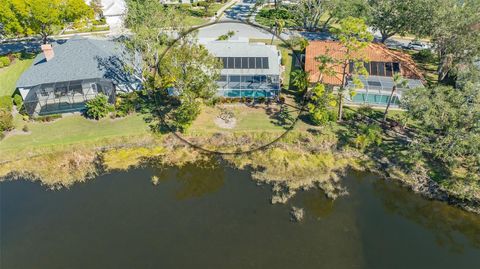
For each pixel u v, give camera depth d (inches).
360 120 2402.8
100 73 2527.1
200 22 3954.2
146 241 1695.4
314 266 1569.9
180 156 2192.4
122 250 1651.1
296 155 2181.3
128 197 1943.9
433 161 2103.8
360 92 2529.5
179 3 4601.4
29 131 2305.6
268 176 2052.2
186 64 2223.2
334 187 1988.2
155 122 2389.3
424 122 2063.2
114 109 2456.9
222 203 1897.1
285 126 2359.7
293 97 2635.3
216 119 2423.7
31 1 2824.8
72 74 2488.9
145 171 2105.1
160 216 1831.9
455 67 2492.6
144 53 2444.6
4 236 1720.0
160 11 2677.2
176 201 1918.1
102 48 2701.8
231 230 1745.8
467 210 1859.0
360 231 1745.8
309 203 1888.5
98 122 2384.4
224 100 2564.0
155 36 2420.0
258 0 4389.8
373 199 1923.0
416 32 2942.9
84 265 1587.1
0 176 2044.8
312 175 2054.6
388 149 2187.5
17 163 2119.8
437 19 2566.4
